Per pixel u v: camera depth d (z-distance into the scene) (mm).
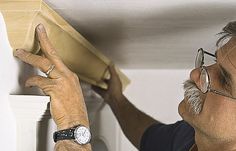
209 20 1294
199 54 1245
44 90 1061
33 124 1114
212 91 1105
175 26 1378
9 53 1048
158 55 1966
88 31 1454
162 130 1688
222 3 1113
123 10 1175
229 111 1087
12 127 1080
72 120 1076
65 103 1070
